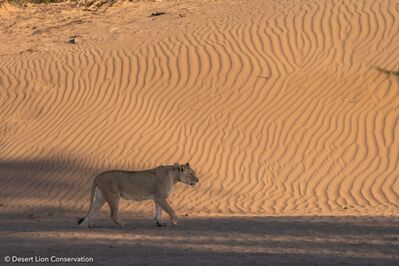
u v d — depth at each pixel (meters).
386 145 18.33
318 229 11.05
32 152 20.03
